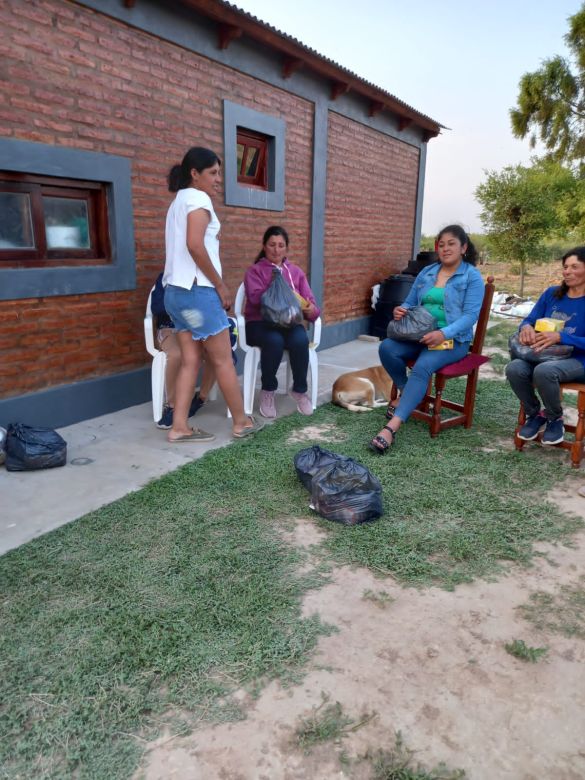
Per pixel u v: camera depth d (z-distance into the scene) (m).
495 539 2.76
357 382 4.86
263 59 5.59
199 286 3.62
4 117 3.57
